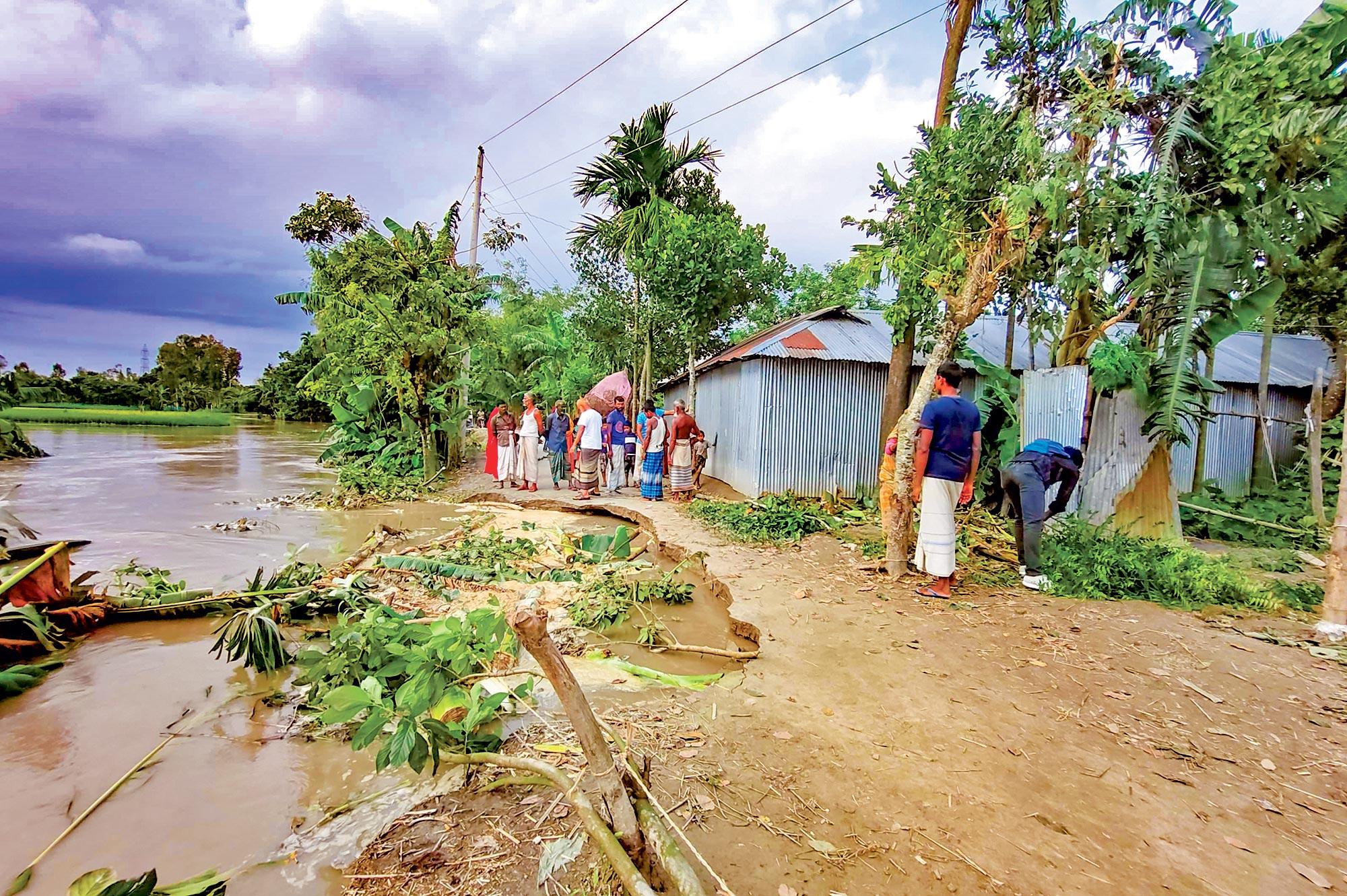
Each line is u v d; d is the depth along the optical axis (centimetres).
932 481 547
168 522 870
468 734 272
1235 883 216
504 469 1269
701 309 1289
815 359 1026
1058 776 279
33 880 217
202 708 346
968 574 625
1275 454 1132
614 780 198
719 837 233
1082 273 721
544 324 2506
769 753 293
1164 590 561
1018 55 807
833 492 1066
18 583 422
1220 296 720
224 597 493
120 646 433
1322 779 280
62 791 271
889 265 824
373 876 214
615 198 1368
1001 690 366
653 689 366
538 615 183
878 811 251
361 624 360
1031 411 859
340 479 1248
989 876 216
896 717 332
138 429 3134
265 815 253
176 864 224
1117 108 707
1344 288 799
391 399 1611
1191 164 729
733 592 558
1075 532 699
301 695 361
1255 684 376
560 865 215
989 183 735
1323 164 662
